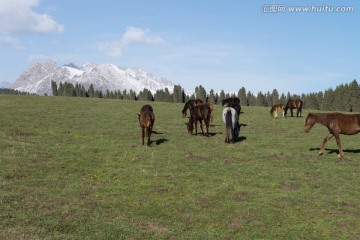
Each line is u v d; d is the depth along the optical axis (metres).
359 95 112.69
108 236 9.53
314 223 10.94
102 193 13.06
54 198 11.95
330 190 13.67
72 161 16.97
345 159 18.34
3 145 18.70
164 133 26.02
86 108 39.78
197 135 25.23
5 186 12.66
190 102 34.00
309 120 19.08
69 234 9.53
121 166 16.73
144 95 155.12
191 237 9.86
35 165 15.65
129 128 27.84
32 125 26.66
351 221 10.95
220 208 11.95
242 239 9.93
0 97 46.88
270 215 11.42
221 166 16.88
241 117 37.22
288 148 21.45
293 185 14.26
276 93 162.62
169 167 16.58
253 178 15.12
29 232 9.34
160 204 12.16
